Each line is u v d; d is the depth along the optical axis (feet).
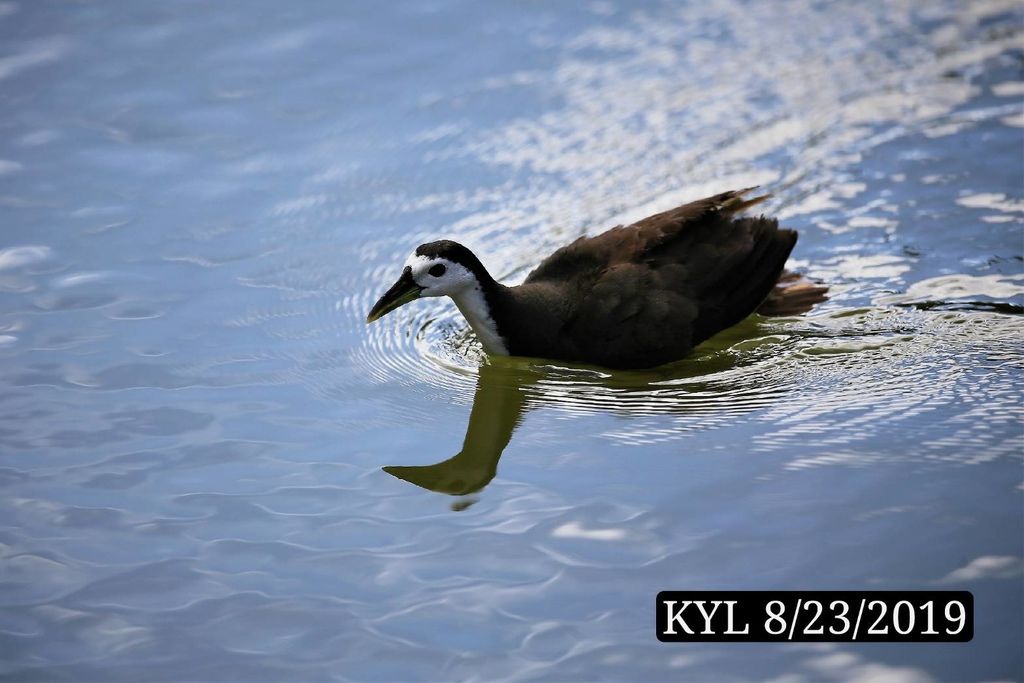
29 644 29.43
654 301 40.47
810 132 54.39
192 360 41.98
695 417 38.04
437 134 55.47
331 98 58.08
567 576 30.91
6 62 60.85
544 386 40.63
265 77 59.67
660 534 32.30
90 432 37.99
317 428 38.32
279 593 30.81
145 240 49.06
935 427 36.32
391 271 46.98
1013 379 38.55
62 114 57.11
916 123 54.39
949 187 49.65
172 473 35.91
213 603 30.53
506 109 57.00
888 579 30.04
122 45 62.44
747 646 28.48
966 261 45.14
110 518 33.88
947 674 27.35
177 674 28.37
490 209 50.26
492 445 37.22
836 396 38.50
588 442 37.04
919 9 64.18
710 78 59.00
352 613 30.01
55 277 46.73
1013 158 51.16
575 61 60.64
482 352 43.27
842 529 31.91
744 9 65.05
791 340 41.88
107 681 28.19
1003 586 29.55
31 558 32.35
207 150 54.75
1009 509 32.19
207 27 63.98
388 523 33.45
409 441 37.58
